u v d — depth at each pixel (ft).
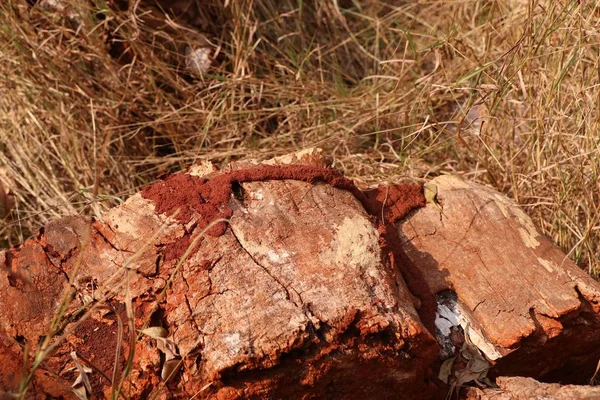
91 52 4.51
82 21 4.49
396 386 3.25
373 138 4.47
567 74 4.12
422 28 4.97
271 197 3.40
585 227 3.92
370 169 4.22
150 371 3.19
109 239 3.37
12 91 4.45
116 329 3.25
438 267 3.48
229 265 3.26
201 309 3.20
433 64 4.75
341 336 3.16
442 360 3.35
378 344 3.18
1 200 4.32
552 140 4.00
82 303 3.28
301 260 3.26
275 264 3.26
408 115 4.38
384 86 4.65
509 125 4.17
